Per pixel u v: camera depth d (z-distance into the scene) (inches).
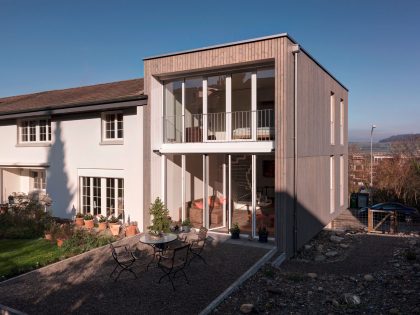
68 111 556.7
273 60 415.8
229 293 289.0
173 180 531.2
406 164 791.1
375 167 924.0
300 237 448.8
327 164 594.6
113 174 539.2
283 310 267.9
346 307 271.4
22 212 535.5
